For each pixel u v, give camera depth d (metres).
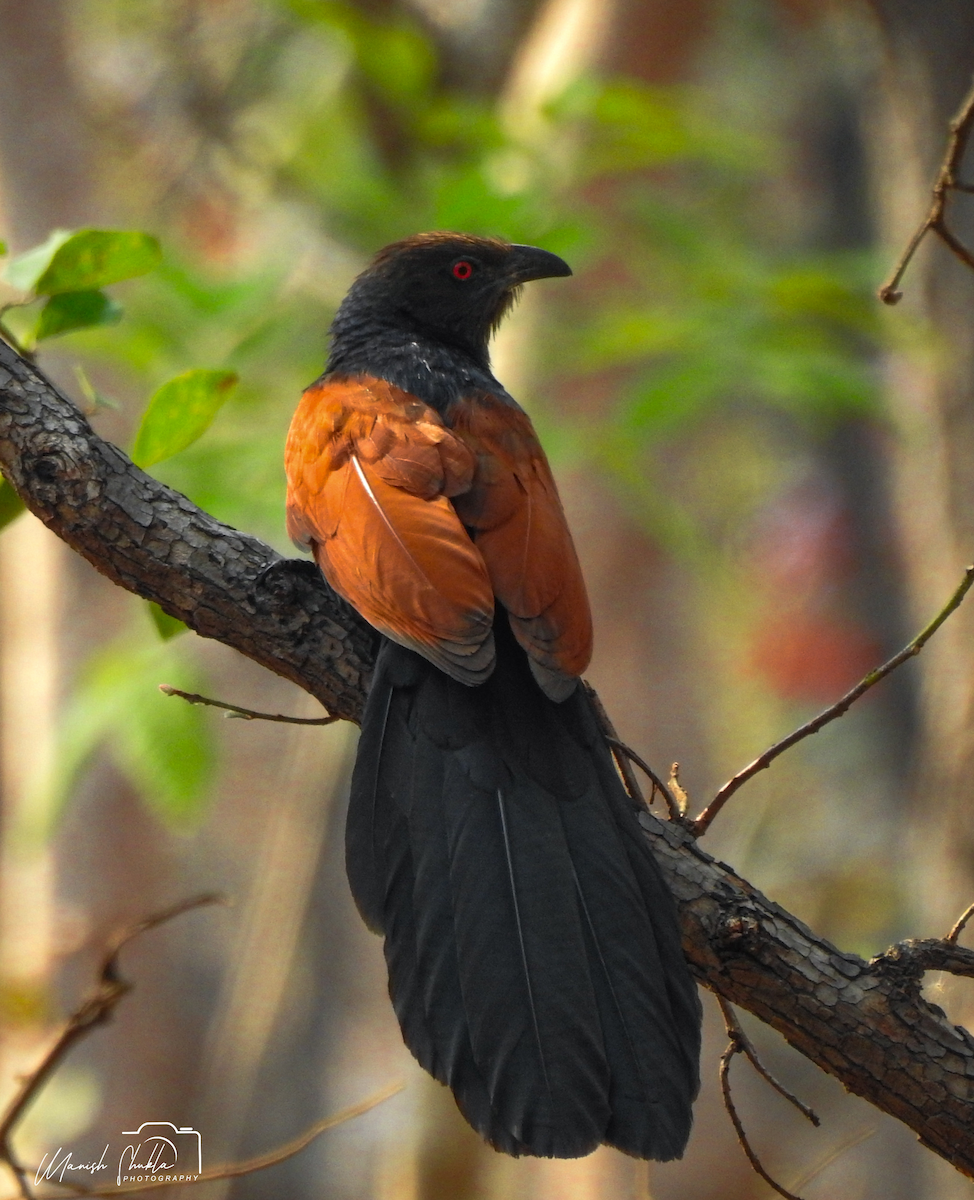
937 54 11.12
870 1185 15.99
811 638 22.91
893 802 21.25
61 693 12.45
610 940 5.32
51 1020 12.72
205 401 6.51
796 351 11.67
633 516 12.95
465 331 8.65
